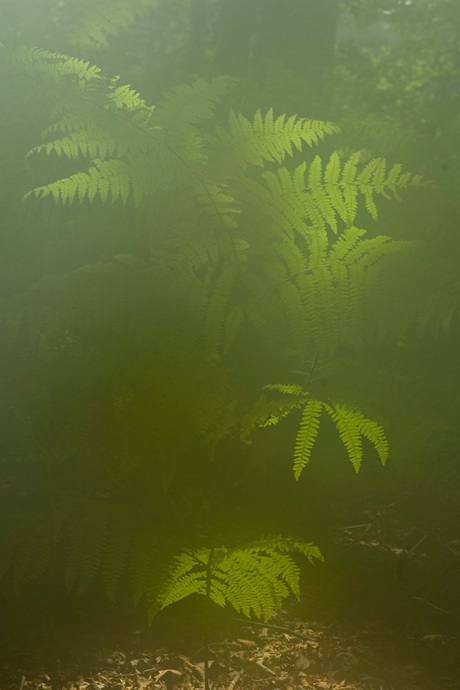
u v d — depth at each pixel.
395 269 2.25
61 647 3.35
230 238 2.20
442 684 3.26
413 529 4.60
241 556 2.39
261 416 2.14
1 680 3.05
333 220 2.26
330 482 3.43
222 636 3.57
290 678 3.22
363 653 3.50
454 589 4.22
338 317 2.26
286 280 2.25
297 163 3.77
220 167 2.23
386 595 4.05
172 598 2.37
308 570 4.19
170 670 3.18
